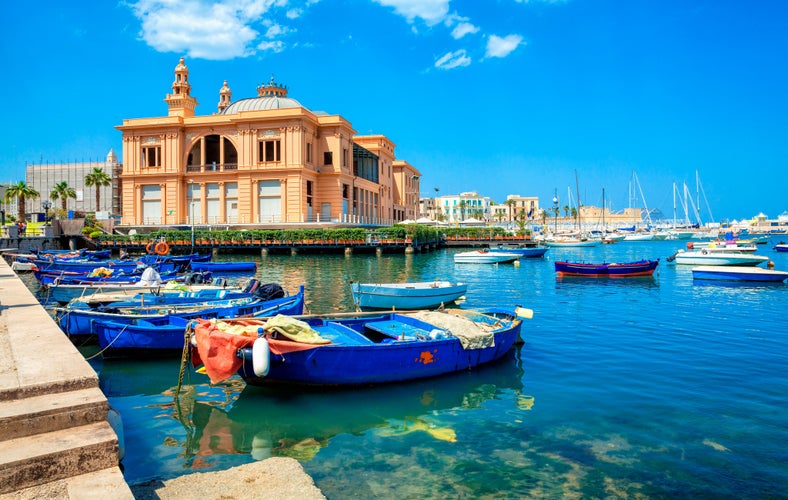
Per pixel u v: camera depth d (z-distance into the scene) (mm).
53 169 112312
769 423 11711
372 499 8781
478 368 16078
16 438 7066
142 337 16750
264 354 12602
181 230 73062
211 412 12758
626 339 19781
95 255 54719
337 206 81125
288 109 74750
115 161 112500
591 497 8867
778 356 17234
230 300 22375
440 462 10125
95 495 6355
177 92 90250
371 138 105625
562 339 19797
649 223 182500
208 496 8156
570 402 13156
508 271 49125
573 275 44062
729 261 49719
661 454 10328
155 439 11234
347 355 13844
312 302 28547
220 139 81062
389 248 69438
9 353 10031
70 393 8016
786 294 32688
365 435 11422
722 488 9109
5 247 61062
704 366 16094
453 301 28484
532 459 10195
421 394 13883
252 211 76125
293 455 10516
